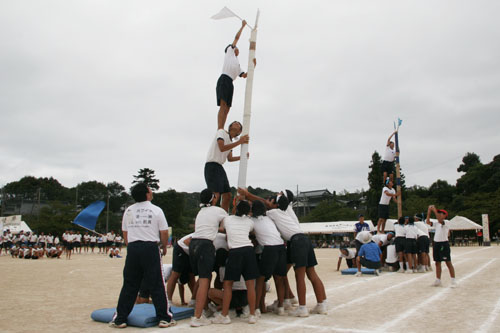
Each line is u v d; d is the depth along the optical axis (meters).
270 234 5.94
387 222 17.83
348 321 5.41
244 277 5.47
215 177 6.84
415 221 13.90
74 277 12.23
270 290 9.32
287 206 6.38
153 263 5.24
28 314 6.11
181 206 64.38
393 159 16.27
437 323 5.20
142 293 6.72
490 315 5.71
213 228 5.62
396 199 17.50
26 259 23.83
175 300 7.71
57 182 89.25
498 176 56.25
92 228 15.09
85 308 6.68
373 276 12.05
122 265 17.92
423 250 12.97
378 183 48.16
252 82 6.85
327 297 7.75
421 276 11.69
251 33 7.05
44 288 9.48
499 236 48.50
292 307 6.60
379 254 12.59
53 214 50.56
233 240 5.52
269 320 5.58
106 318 5.43
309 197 82.94
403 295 7.89
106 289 9.30
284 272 6.00
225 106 7.16
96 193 83.19
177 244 6.72
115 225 64.00
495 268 13.70
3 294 8.45
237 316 5.91
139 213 5.35
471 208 52.94
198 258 5.46
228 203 7.34
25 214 66.62
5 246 31.02
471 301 6.98
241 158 6.55
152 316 5.25
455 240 45.19
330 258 23.55
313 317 5.75
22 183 82.56
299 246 5.98
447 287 8.98
